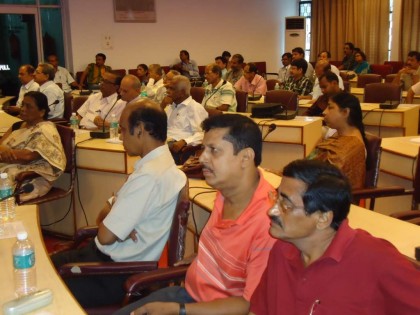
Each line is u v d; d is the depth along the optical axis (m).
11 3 9.13
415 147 3.48
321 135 4.71
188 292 1.78
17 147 3.49
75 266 1.89
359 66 10.22
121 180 3.56
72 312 1.41
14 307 1.39
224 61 9.52
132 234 2.10
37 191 3.38
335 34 12.45
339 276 1.21
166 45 10.88
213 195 2.54
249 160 1.60
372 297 1.18
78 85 9.13
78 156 3.68
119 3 10.07
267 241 1.53
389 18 11.61
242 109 5.91
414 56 7.65
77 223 3.84
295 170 1.23
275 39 12.87
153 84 7.46
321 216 1.21
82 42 9.76
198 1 11.21
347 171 2.69
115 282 2.04
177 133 4.49
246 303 1.52
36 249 1.87
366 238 1.23
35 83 5.95
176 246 2.00
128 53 10.38
